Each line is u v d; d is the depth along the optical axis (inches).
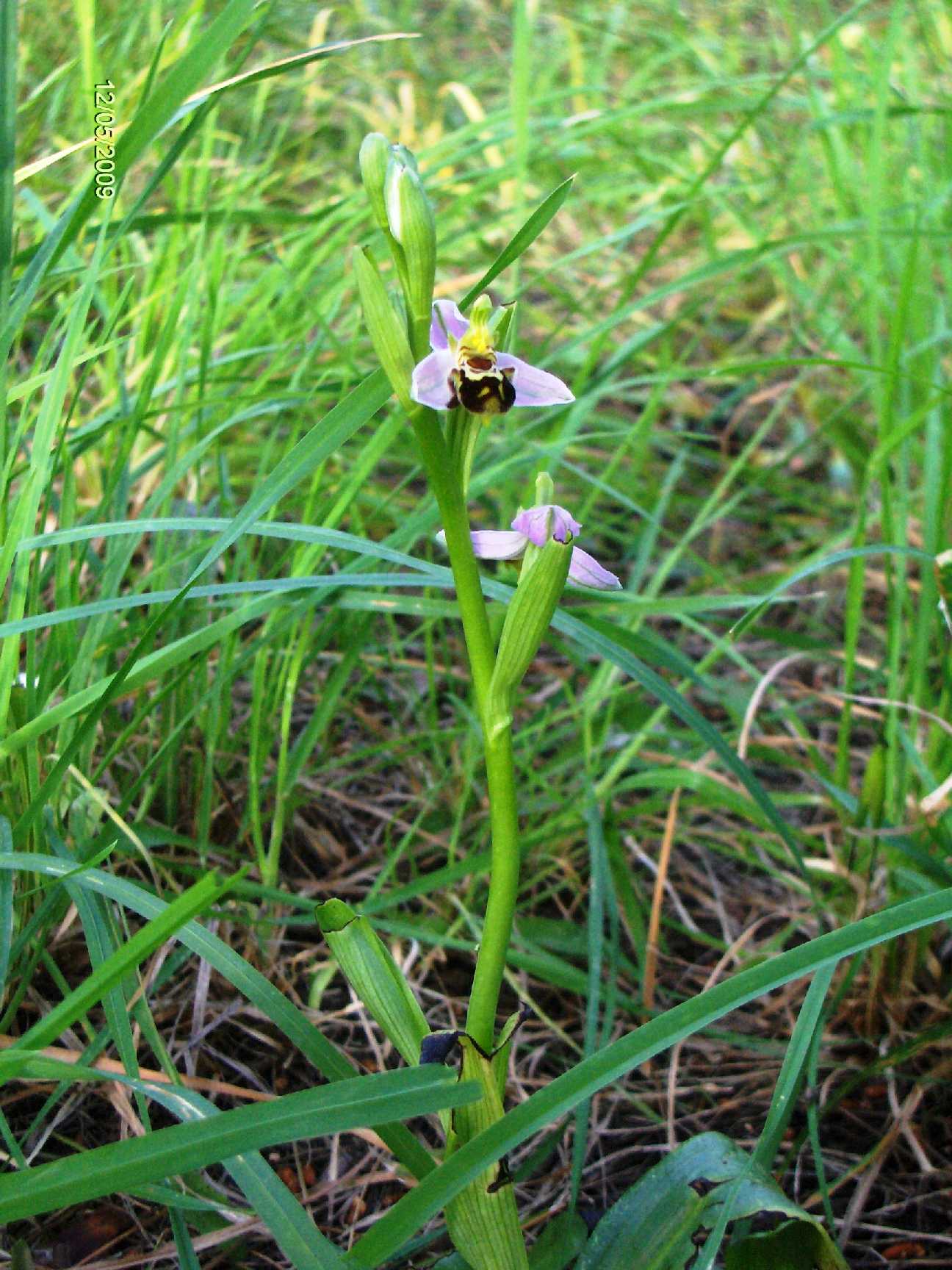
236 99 26.1
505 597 12.2
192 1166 7.2
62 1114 11.0
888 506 13.7
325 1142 12.0
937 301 19.2
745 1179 9.2
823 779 14.0
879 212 16.0
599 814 14.5
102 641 12.7
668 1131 12.1
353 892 14.5
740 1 33.6
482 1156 7.6
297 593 12.7
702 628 16.1
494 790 8.4
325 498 16.3
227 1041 12.6
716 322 26.6
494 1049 8.7
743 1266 9.4
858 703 17.6
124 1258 10.2
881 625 19.8
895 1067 12.8
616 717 17.6
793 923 14.4
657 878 14.3
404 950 14.0
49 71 20.6
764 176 25.8
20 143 18.5
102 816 12.9
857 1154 12.2
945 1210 11.6
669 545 21.8
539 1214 11.4
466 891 14.7
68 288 15.6
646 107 20.4
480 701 8.4
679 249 26.8
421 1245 10.2
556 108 27.8
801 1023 9.9
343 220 19.6
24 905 11.2
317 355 17.9
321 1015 12.8
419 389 8.0
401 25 31.6
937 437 16.0
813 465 23.7
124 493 13.7
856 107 21.6
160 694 11.6
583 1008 13.9
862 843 13.7
